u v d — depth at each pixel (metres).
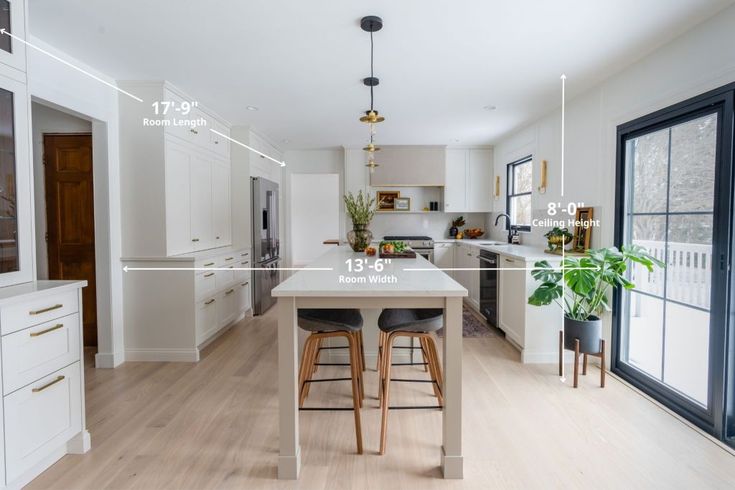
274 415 2.40
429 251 5.72
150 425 2.29
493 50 2.58
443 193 5.93
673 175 2.47
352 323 2.06
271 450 2.04
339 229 6.06
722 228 2.09
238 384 2.87
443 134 5.06
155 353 3.34
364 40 2.45
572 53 2.63
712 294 2.15
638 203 2.81
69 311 1.96
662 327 2.59
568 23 2.24
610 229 3.03
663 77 2.50
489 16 2.16
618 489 1.72
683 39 2.33
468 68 2.88
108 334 3.19
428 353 2.45
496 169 5.68
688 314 2.37
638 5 2.04
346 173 5.84
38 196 3.52
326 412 2.45
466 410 2.44
